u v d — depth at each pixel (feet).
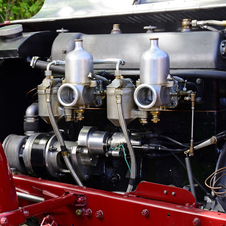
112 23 8.36
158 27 8.54
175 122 6.55
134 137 6.49
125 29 8.82
